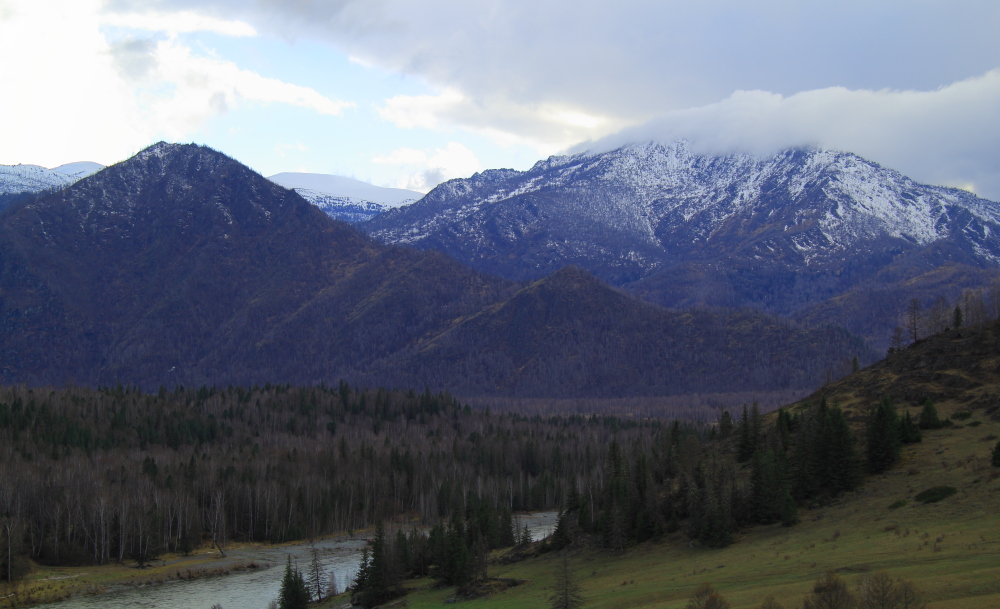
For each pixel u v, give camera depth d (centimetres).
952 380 14888
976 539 8562
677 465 16550
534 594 11425
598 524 14588
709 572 10212
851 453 12375
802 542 10738
